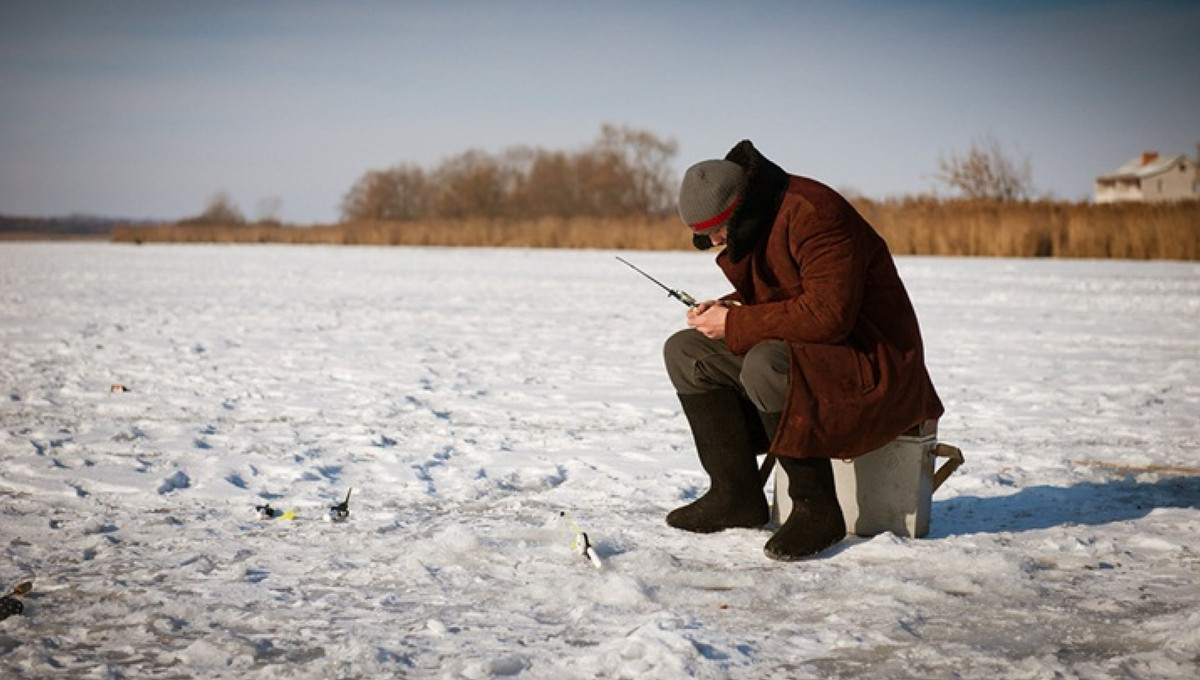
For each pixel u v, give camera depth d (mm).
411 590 3582
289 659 2996
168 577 3701
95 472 5230
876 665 2930
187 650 3002
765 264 4109
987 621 3271
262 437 6188
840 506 4152
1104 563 3865
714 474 4328
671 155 83250
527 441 6176
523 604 3441
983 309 14508
